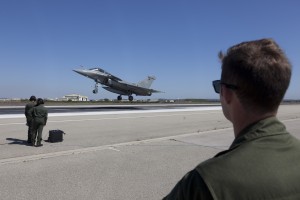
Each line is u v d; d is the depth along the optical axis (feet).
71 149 39.96
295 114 117.08
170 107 183.93
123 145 43.01
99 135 53.88
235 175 4.91
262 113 5.51
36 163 31.40
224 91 5.90
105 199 21.83
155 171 29.22
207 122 82.33
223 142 47.03
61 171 28.45
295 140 5.53
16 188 23.68
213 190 4.85
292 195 4.87
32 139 42.93
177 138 50.70
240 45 5.77
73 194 22.63
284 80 5.41
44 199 21.61
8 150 38.68
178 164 32.27
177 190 5.27
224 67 5.80
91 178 26.50
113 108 153.17
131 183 25.43
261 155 5.12
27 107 43.91
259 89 5.35
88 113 105.70
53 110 124.57
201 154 37.68
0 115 89.76
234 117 5.83
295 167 5.09
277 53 5.49
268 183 4.86
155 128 66.18
